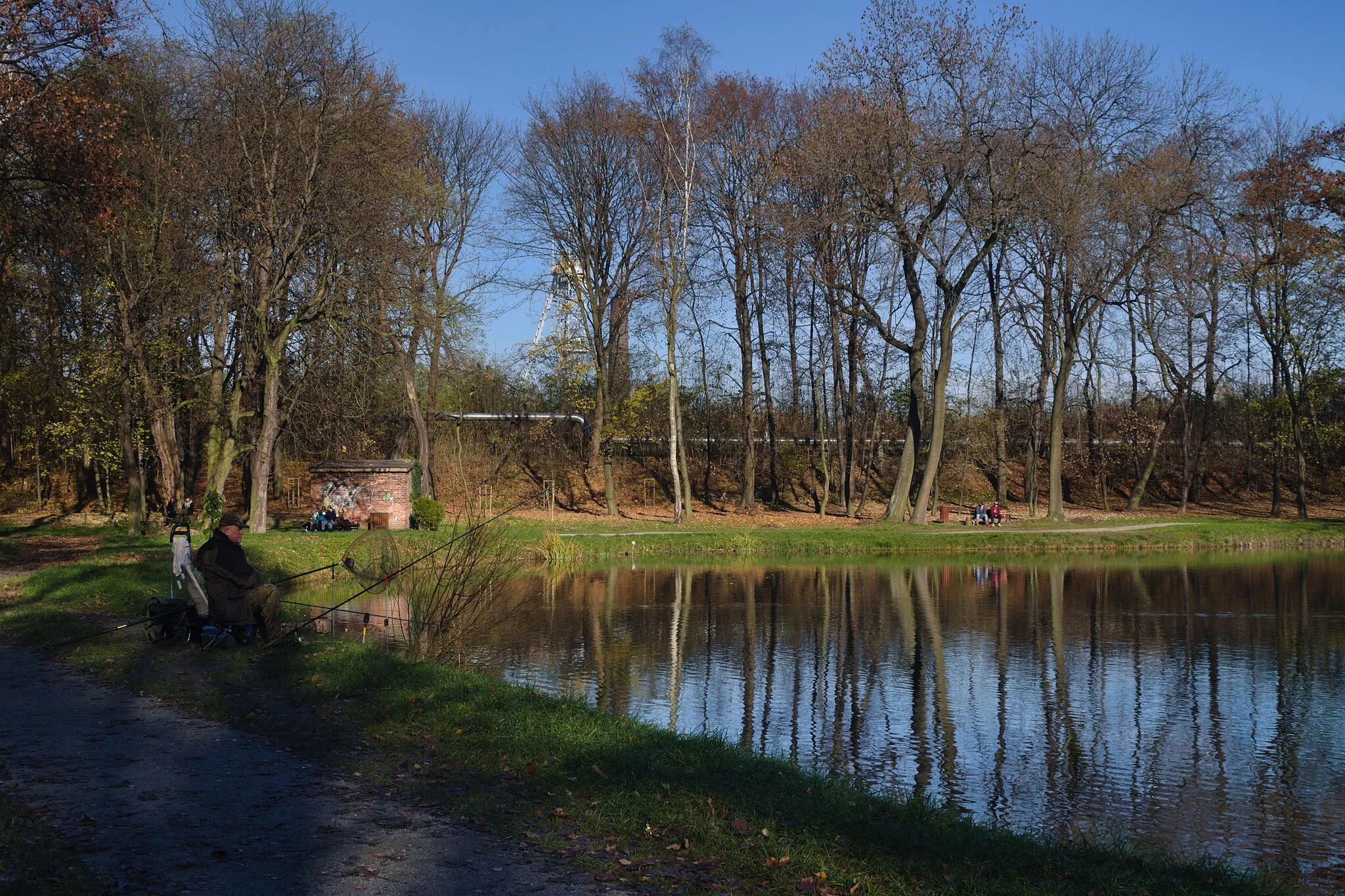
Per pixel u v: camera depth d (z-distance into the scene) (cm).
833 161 3759
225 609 1266
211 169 3019
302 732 859
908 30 3784
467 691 1025
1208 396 5491
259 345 3344
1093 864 665
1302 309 4988
